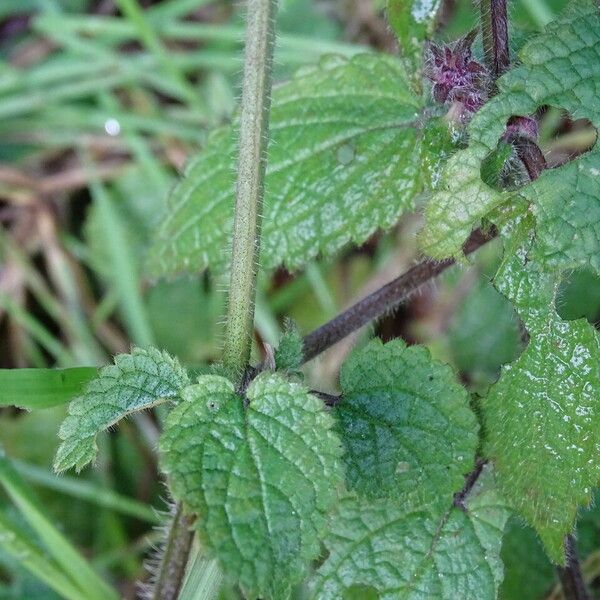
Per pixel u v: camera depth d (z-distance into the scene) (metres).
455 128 0.24
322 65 0.28
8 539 0.31
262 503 0.21
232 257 0.23
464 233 0.23
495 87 0.24
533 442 0.23
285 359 0.23
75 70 0.46
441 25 0.28
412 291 0.27
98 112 0.46
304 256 0.27
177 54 0.46
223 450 0.21
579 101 0.22
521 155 0.23
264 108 0.22
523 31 0.27
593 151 0.23
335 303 0.42
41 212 0.45
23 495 0.32
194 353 0.41
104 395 0.22
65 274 0.44
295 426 0.22
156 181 0.43
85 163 0.45
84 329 0.43
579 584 0.28
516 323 0.26
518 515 0.25
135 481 0.39
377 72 0.28
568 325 0.23
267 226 0.27
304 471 0.21
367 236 0.27
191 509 0.20
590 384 0.23
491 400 0.24
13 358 0.43
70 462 0.22
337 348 0.37
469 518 0.25
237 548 0.20
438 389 0.24
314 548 0.21
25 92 0.46
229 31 0.46
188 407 0.22
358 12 0.47
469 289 0.39
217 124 0.30
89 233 0.44
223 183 0.29
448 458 0.24
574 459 0.23
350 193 0.27
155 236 0.30
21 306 0.43
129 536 0.38
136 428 0.39
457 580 0.25
